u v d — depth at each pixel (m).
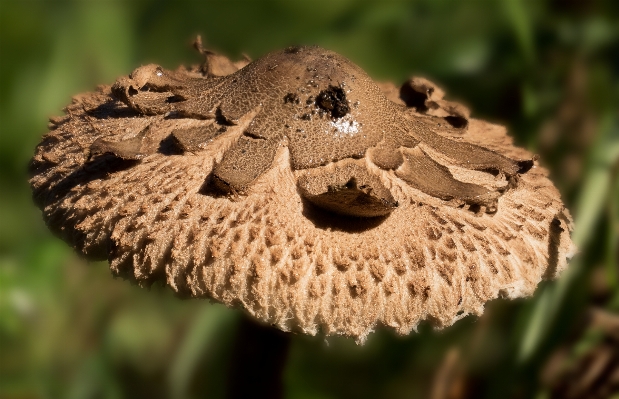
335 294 0.38
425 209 0.40
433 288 0.39
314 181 0.40
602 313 0.48
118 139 0.40
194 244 0.38
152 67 0.42
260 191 0.39
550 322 0.48
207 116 0.41
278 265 0.38
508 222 0.40
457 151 0.42
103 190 0.39
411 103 0.45
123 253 0.39
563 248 0.41
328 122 0.40
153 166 0.40
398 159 0.41
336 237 0.39
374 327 0.39
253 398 0.43
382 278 0.39
